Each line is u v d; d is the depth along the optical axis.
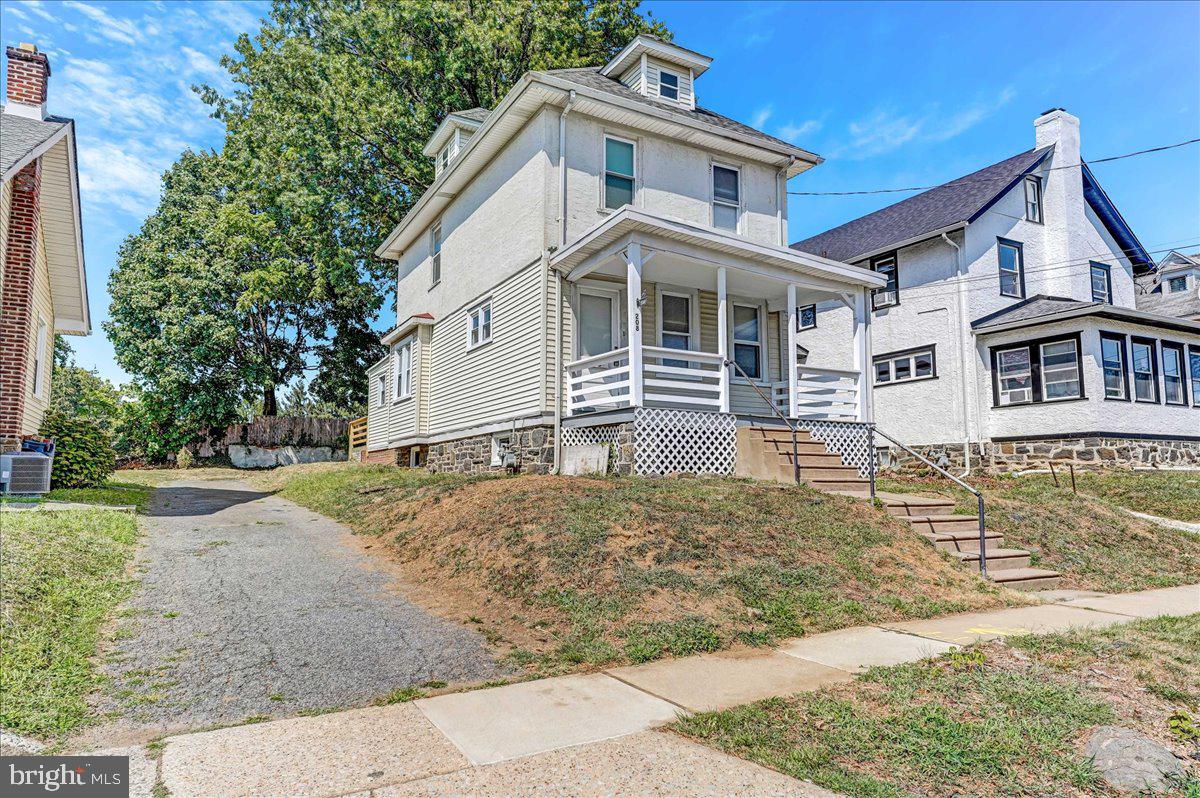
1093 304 16.45
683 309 13.95
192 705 4.17
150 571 7.00
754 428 11.37
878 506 9.58
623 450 10.80
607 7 26.62
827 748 3.62
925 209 22.25
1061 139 20.75
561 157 12.66
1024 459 17.89
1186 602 7.50
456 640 5.57
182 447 27.30
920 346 20.20
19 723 3.70
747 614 6.09
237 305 25.67
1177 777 3.22
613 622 5.80
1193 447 18.64
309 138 23.17
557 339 12.25
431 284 18.50
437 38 23.97
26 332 11.18
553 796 3.11
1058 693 4.28
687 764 3.45
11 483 9.82
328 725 3.93
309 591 6.77
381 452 20.97
